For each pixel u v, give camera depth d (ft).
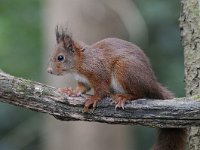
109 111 28.27
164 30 62.03
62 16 52.39
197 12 30.71
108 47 30.81
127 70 29.91
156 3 61.16
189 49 30.76
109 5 51.34
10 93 27.71
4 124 63.87
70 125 51.93
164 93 30.66
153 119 27.63
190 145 29.89
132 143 59.62
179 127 27.99
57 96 28.02
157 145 30.73
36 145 64.49
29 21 67.97
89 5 51.49
